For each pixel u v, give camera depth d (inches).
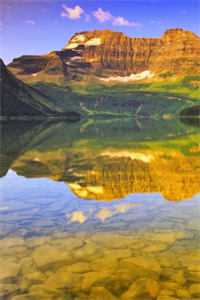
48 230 302.7
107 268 226.7
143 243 270.8
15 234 294.0
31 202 397.7
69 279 212.8
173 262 235.1
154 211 358.3
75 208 372.8
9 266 230.5
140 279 211.8
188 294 194.9
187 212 351.9
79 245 267.9
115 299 191.2
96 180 520.4
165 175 551.8
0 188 472.7
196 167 631.2
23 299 192.1
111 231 299.3
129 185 483.5
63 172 594.6
